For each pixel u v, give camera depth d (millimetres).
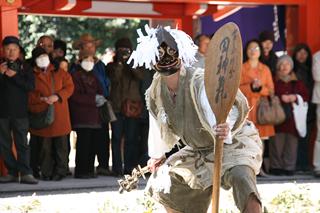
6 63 14586
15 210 11422
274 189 13602
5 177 15094
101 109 15820
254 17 22406
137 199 11383
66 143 15477
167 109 7547
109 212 10859
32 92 15062
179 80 7395
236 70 6867
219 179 6949
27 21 29500
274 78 16281
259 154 7383
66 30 30078
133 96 15984
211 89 7035
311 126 16766
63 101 15203
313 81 16531
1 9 16047
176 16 22844
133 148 16125
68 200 12516
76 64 15992
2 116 14688
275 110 15789
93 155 15844
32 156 15492
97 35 30594
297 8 18422
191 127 7445
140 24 30969
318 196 12383
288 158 16250
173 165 7703
